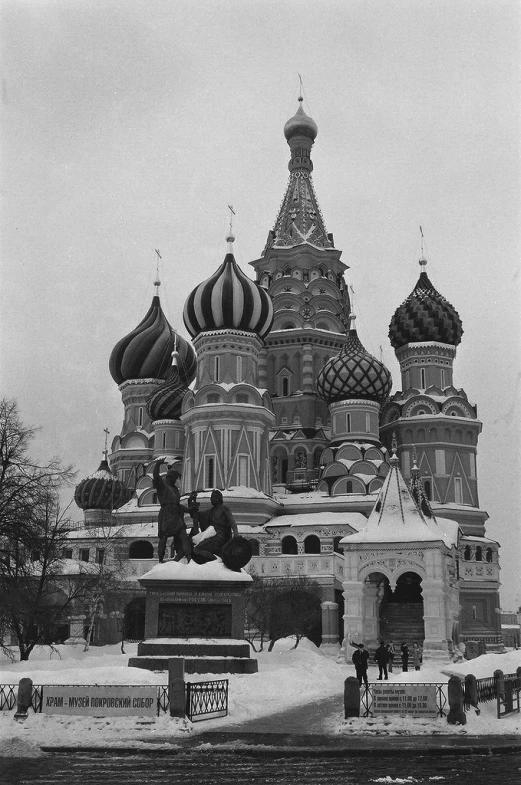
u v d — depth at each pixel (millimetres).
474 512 85125
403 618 63125
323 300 97250
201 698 27719
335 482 82188
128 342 99750
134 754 20875
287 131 107500
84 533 79938
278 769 18875
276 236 102875
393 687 25562
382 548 56156
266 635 67875
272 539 77062
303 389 93000
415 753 21016
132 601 73750
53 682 26297
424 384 90938
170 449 90562
